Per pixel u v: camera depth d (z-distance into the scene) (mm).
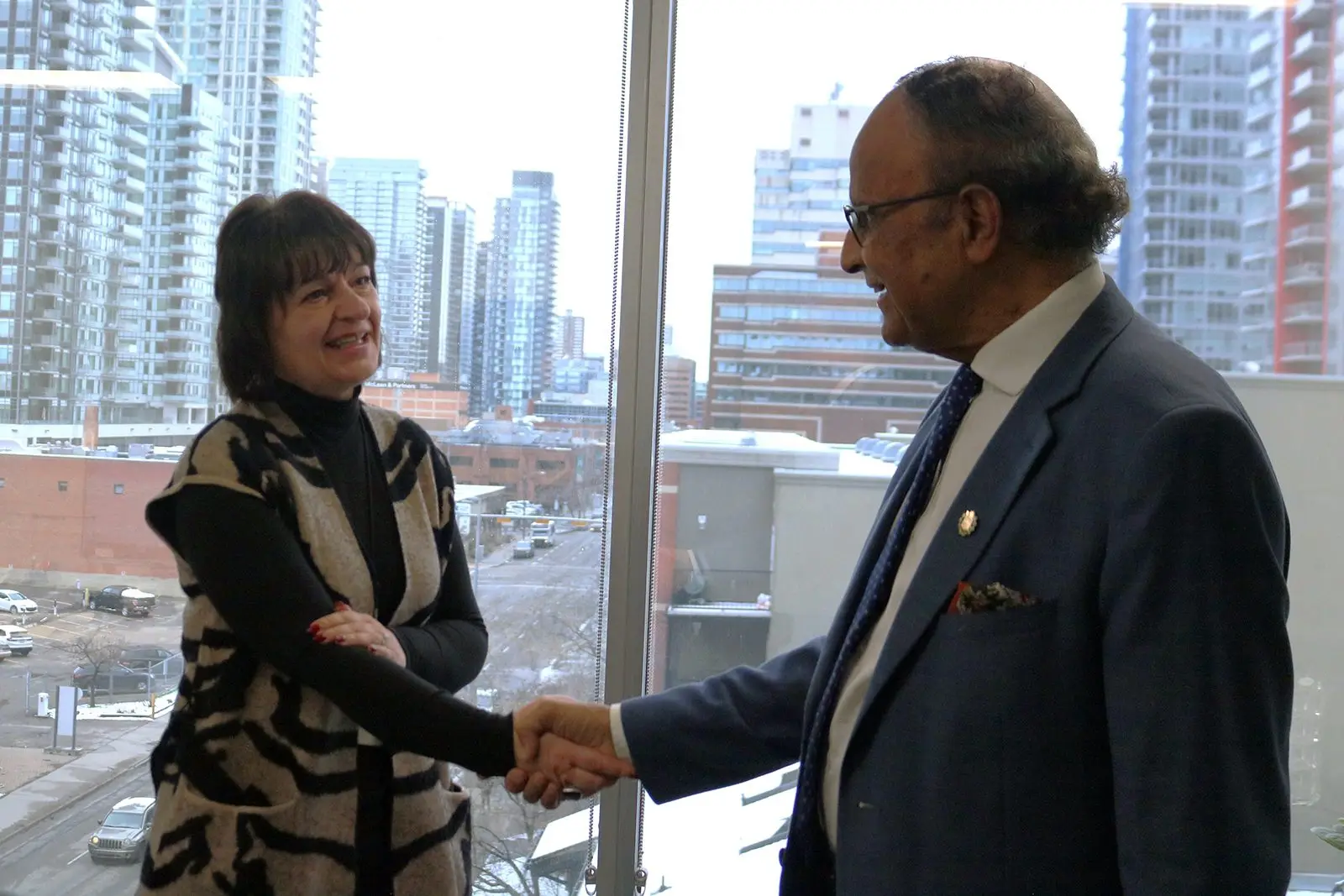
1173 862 915
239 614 1269
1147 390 1004
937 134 1108
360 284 1410
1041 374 1087
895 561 1192
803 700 1471
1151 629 942
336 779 1324
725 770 1469
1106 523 988
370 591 1397
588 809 2102
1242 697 927
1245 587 934
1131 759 940
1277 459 2104
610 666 2092
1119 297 1142
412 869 1378
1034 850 1004
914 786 1059
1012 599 1028
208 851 1266
